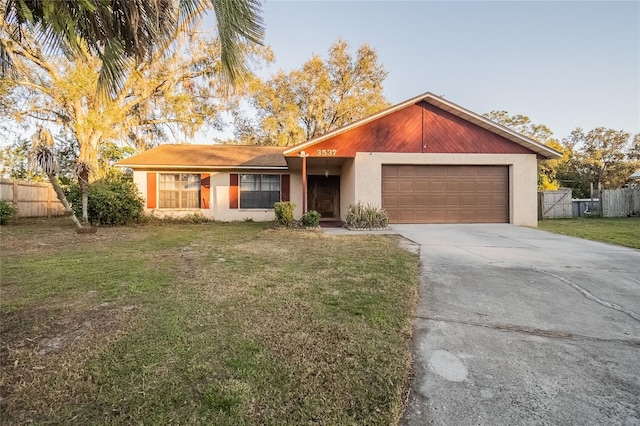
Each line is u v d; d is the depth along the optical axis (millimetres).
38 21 2357
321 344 2641
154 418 1779
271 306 3475
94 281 4410
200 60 15664
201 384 2090
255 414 1827
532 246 7223
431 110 11539
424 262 5684
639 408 1952
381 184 11477
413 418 1854
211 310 3348
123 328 2900
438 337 2873
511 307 3605
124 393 1989
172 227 11539
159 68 14977
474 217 11727
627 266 5363
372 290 4047
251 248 7090
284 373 2221
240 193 14180
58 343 2623
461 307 3600
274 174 14453
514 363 2457
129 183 12641
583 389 2139
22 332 2822
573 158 36469
